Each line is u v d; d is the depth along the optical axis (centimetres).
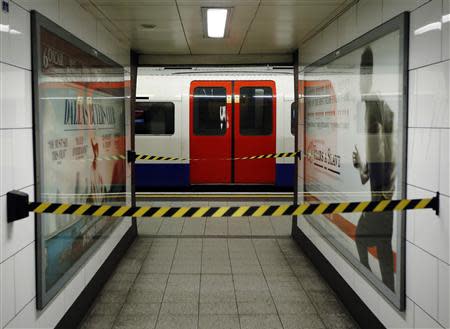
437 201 248
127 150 614
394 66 302
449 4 234
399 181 292
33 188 284
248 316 391
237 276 493
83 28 405
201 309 406
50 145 313
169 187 987
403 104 284
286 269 518
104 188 477
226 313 398
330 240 460
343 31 421
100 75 458
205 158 988
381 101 326
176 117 980
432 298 255
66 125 349
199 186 993
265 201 916
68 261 353
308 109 570
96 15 437
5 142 245
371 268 346
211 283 471
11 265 253
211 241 636
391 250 308
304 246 580
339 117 433
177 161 980
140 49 639
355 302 383
